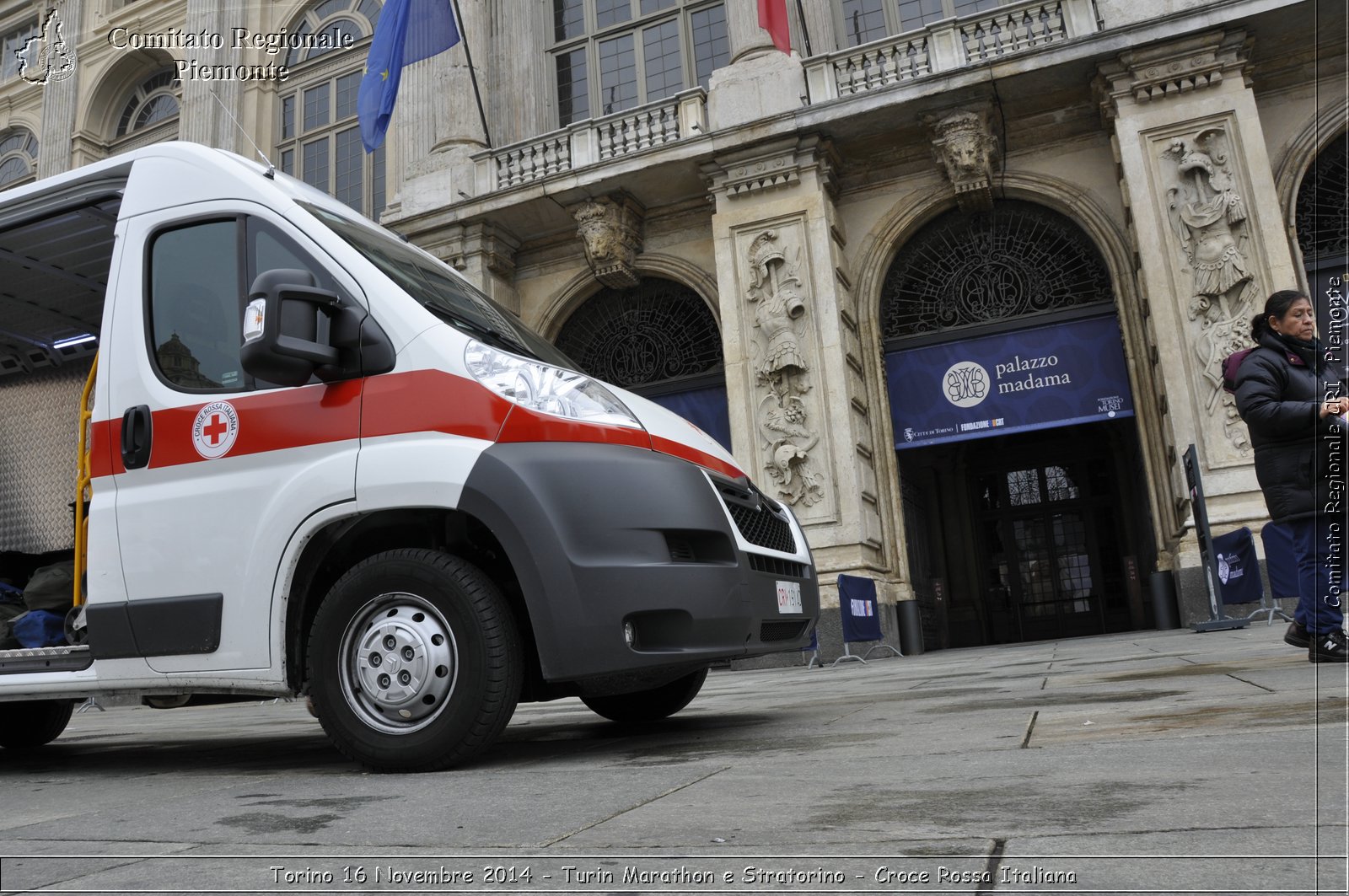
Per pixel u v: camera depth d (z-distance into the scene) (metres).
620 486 2.89
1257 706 2.58
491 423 2.94
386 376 3.07
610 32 16.83
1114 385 12.56
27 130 23.42
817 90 13.31
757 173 13.15
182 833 1.83
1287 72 12.05
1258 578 9.95
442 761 2.75
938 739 2.51
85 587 3.80
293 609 3.10
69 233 4.16
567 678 2.75
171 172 3.61
